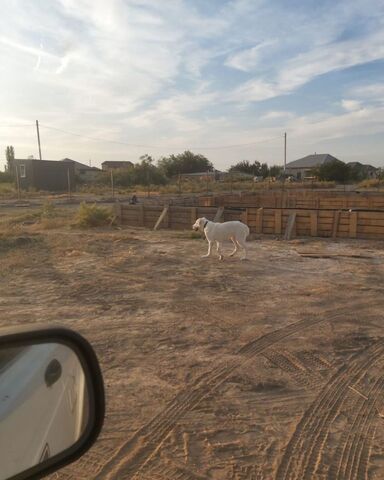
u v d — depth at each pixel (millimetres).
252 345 5879
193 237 15742
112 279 9570
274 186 55625
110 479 3303
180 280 9562
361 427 3984
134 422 4066
